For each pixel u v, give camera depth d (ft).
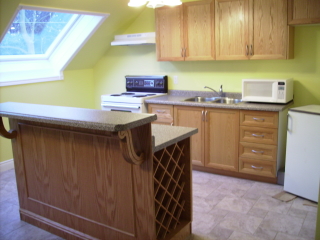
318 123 9.66
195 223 9.11
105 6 13.46
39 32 13.91
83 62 16.66
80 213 8.34
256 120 11.43
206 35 12.86
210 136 12.55
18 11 11.25
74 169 8.17
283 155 12.00
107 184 7.63
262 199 10.48
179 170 8.20
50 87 15.60
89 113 7.31
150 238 7.20
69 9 12.44
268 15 11.40
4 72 13.74
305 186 10.27
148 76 15.72
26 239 8.73
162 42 14.05
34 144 8.90
